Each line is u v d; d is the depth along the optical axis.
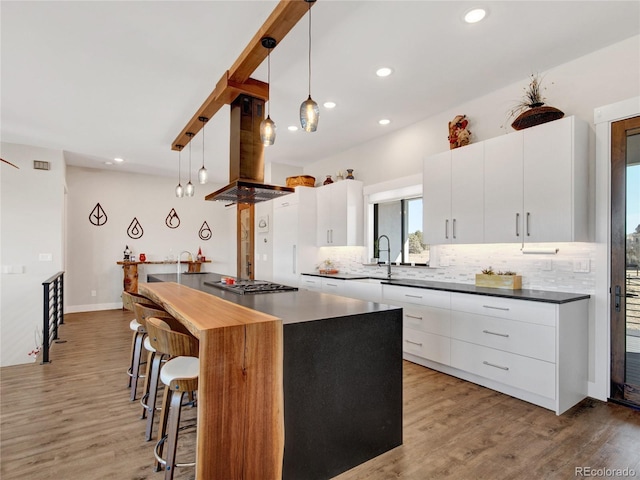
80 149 5.41
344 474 1.90
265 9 2.28
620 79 2.71
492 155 3.24
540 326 2.65
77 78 3.19
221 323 1.59
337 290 4.80
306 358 1.80
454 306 3.28
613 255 2.76
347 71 3.09
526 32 2.56
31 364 3.73
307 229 5.68
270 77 3.17
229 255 8.39
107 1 2.20
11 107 3.81
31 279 5.11
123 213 7.13
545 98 3.12
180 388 1.68
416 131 4.35
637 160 2.65
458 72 3.12
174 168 6.80
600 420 2.47
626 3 2.25
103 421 2.48
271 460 1.62
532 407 2.67
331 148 5.44
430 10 2.30
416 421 2.46
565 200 2.73
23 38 2.59
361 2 2.21
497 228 3.18
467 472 1.91
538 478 1.85
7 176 5.02
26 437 2.26
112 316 6.24
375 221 5.14
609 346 2.77
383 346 2.12
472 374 3.17
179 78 3.19
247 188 3.13
